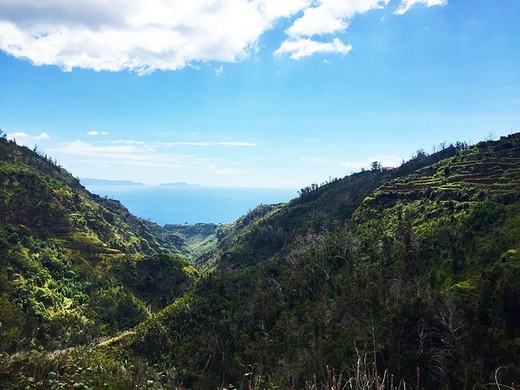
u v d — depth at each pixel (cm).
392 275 9000
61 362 5016
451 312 5269
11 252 15762
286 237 19750
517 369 3997
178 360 8512
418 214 13200
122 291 16988
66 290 15738
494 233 9319
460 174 15538
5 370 4338
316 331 7244
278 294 10225
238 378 7056
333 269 10550
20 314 12681
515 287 5509
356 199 19325
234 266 19438
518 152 16038
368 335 5612
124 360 8231
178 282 18612
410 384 4347
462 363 4447
